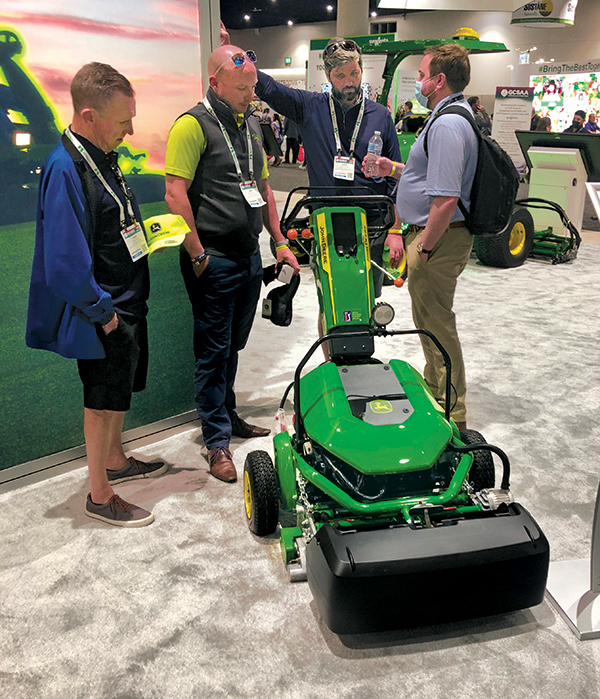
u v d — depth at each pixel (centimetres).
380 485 222
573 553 246
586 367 440
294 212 287
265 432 344
